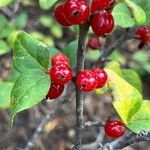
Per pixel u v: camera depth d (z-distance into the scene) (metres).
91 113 0.42
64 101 0.28
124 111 0.15
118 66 0.21
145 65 0.45
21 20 0.32
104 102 0.43
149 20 0.20
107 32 0.13
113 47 0.24
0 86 0.21
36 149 0.38
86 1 0.12
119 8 0.20
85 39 0.13
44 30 0.45
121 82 0.15
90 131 0.39
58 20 0.14
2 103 0.20
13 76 0.21
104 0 0.12
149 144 0.42
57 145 0.39
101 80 0.14
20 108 0.13
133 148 0.42
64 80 0.13
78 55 0.13
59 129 0.39
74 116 0.40
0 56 0.36
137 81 0.22
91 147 0.32
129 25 0.19
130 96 0.15
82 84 0.13
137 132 0.16
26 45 0.14
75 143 0.16
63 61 0.14
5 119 0.39
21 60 0.14
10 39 0.24
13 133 0.38
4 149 0.38
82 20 0.12
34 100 0.13
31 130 0.38
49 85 0.14
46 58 0.14
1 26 0.24
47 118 0.27
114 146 0.19
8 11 0.34
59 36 0.42
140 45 0.23
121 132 0.16
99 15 0.13
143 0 0.20
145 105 0.17
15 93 0.14
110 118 0.16
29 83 0.14
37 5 0.42
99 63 0.24
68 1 0.12
